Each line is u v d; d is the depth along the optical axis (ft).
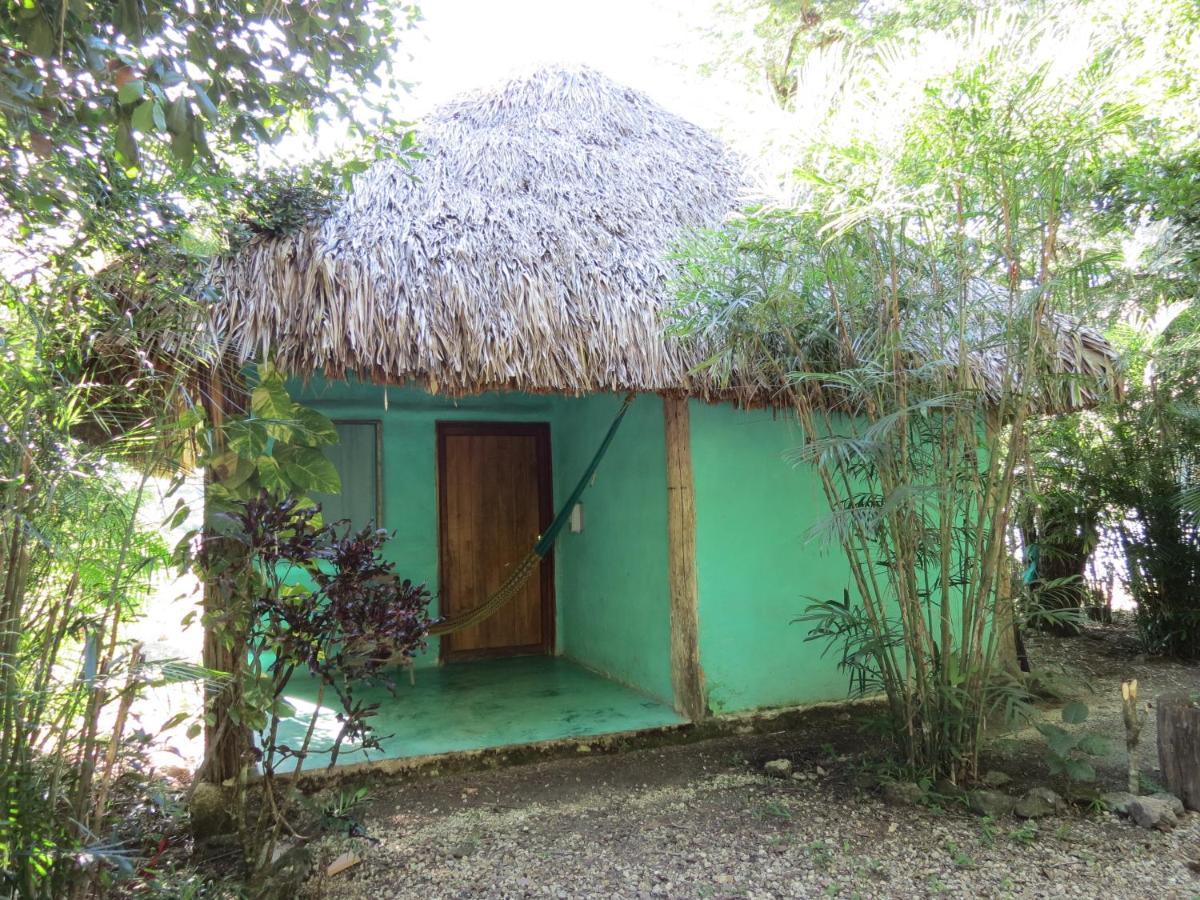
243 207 11.70
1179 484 19.20
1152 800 10.63
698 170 18.47
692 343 13.46
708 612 14.65
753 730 14.64
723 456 14.99
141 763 9.73
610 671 18.04
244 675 8.74
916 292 11.05
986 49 9.74
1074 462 20.81
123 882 8.27
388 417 19.54
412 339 11.87
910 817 10.81
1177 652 20.34
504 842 10.31
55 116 6.53
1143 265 17.30
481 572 20.57
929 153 9.93
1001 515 11.23
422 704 15.93
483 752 12.94
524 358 12.46
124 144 6.25
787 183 11.15
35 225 7.43
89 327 7.91
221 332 10.66
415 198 14.87
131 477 8.13
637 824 10.80
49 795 6.88
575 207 15.93
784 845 10.11
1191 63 14.32
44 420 7.02
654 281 14.35
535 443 21.34
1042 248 10.48
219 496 9.02
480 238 14.01
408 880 9.36
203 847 9.84
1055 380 11.84
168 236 8.42
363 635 8.48
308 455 9.78
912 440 11.50
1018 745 13.44
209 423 10.80
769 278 11.18
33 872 6.48
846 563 15.76
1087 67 9.74
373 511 19.27
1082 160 10.17
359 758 12.46
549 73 20.03
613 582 17.95
